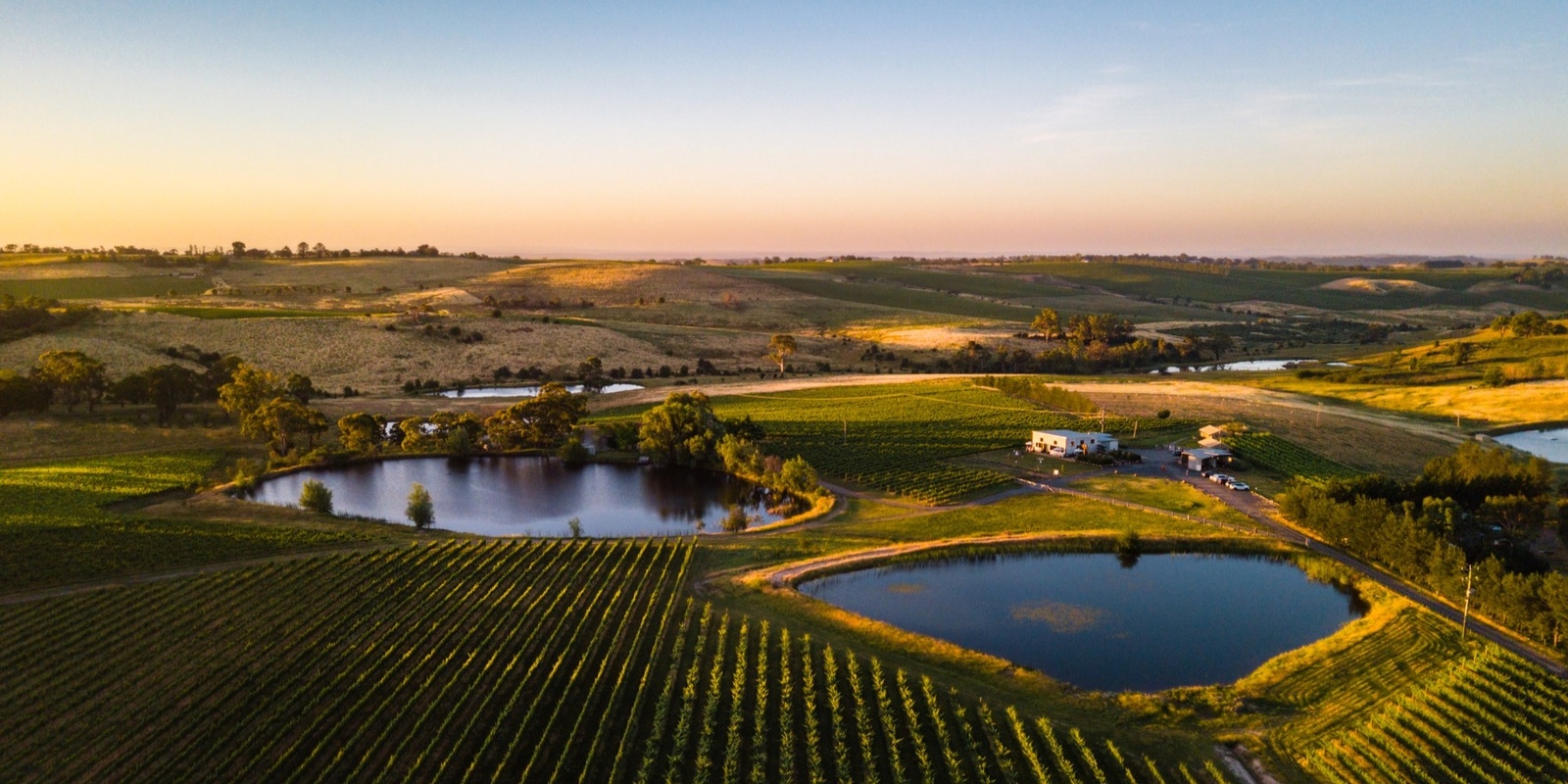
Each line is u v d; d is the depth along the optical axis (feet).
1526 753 146.41
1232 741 151.84
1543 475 279.49
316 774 141.38
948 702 164.96
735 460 365.40
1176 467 361.30
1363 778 140.36
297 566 232.12
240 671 174.70
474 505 325.62
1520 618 188.65
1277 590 230.68
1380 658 181.16
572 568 235.81
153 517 272.10
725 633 191.83
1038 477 347.15
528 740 151.53
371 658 180.65
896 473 350.43
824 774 143.13
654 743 147.13
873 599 223.92
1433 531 231.91
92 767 141.90
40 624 194.29
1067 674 183.52
